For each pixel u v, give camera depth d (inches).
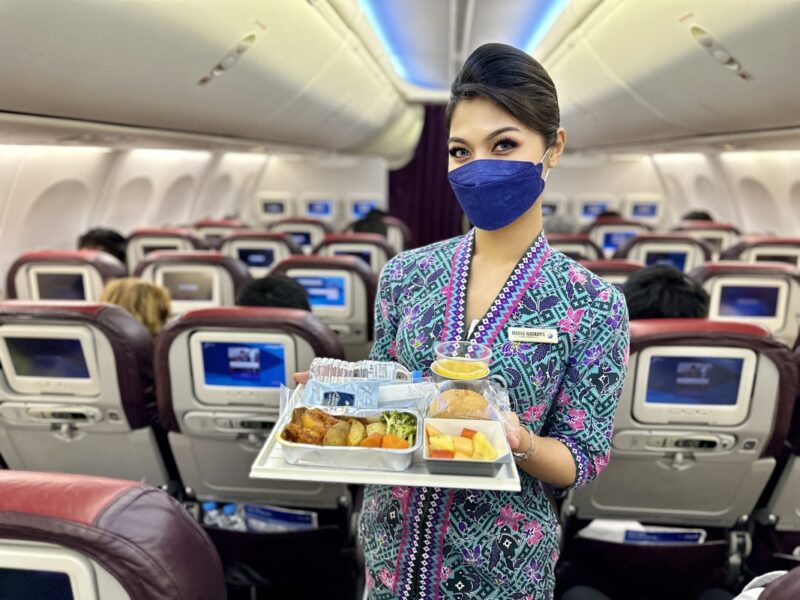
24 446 76.0
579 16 110.5
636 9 89.7
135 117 104.3
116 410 69.6
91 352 65.6
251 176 377.4
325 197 403.5
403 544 34.8
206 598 27.1
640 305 69.1
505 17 129.3
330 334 63.2
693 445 63.4
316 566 74.6
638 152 275.4
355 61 149.9
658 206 372.8
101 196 197.0
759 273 119.1
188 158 246.8
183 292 130.8
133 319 69.1
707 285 121.7
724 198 282.7
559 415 32.7
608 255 248.5
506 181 29.0
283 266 127.8
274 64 109.8
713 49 86.7
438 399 30.3
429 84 268.8
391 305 36.2
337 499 73.1
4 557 25.0
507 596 34.5
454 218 434.9
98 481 27.5
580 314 31.2
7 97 69.9
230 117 135.1
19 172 142.2
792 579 23.7
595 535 71.7
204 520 77.2
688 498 69.5
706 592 69.7
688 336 57.5
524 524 34.0
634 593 74.2
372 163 399.9
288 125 178.7
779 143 144.3
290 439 28.8
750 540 71.0
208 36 80.6
